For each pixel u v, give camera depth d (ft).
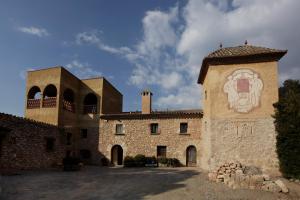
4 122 58.65
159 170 70.23
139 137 88.94
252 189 43.34
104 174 60.39
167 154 85.46
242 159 59.16
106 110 101.09
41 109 87.92
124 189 42.50
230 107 61.82
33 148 67.36
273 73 61.00
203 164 74.54
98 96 98.17
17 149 61.98
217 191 41.65
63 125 88.43
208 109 65.31
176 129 86.17
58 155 77.30
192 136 84.33
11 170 59.47
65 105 91.76
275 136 58.44
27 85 91.71
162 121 87.86
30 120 66.90
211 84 63.57
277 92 60.18
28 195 36.91
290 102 56.75
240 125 60.59
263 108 60.18
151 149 87.04
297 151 53.93
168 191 41.14
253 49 65.57
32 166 66.54
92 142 94.27
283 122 56.95
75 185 45.37
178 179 52.31
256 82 61.46
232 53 64.69
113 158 92.27
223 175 49.26
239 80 62.34
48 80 89.51
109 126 93.20
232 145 60.18
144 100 94.89
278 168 57.11
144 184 46.70
